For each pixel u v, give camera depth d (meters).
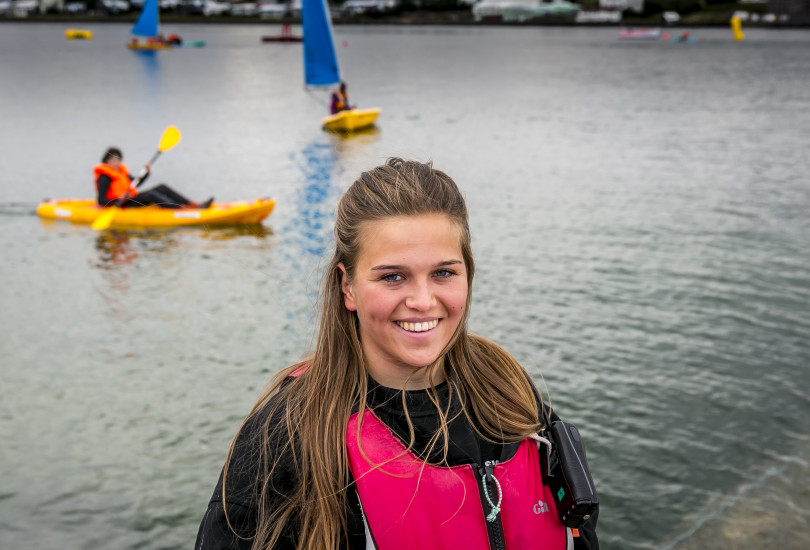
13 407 5.48
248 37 84.44
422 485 1.15
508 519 1.17
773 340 6.61
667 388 5.72
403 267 1.11
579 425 5.21
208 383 5.87
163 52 58.66
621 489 4.56
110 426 5.24
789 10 108.88
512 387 1.27
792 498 4.46
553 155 16.69
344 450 1.17
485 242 9.62
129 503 4.42
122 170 10.78
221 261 9.03
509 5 126.88
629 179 13.91
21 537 4.12
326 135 19.97
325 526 1.13
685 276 8.30
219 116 24.12
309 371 1.23
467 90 32.25
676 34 89.62
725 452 4.91
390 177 1.17
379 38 84.62
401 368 1.19
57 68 43.09
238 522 1.14
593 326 6.89
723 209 11.49
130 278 8.42
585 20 125.38
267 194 13.10
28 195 13.01
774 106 25.88
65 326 7.01
